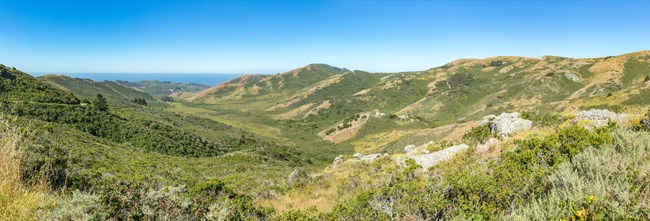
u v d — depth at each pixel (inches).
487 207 158.2
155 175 871.7
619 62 4940.9
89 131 2170.3
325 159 3373.5
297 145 4557.1
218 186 429.7
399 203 198.4
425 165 518.3
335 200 466.0
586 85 4623.5
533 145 268.5
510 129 655.8
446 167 408.5
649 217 102.5
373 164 731.4
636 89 2792.8
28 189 163.3
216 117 7445.9
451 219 158.2
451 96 6082.7
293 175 791.1
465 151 500.4
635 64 4751.5
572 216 110.3
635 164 142.0
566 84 4758.9
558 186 146.9
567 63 5826.8
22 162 180.5
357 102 7426.2
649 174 128.6
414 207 181.6
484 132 723.4
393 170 510.6
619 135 206.7
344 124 4955.7
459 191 188.4
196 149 2469.2
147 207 161.2
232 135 3902.6
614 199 115.3
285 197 602.9
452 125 2908.5
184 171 1142.3
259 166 1587.1
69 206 149.4
